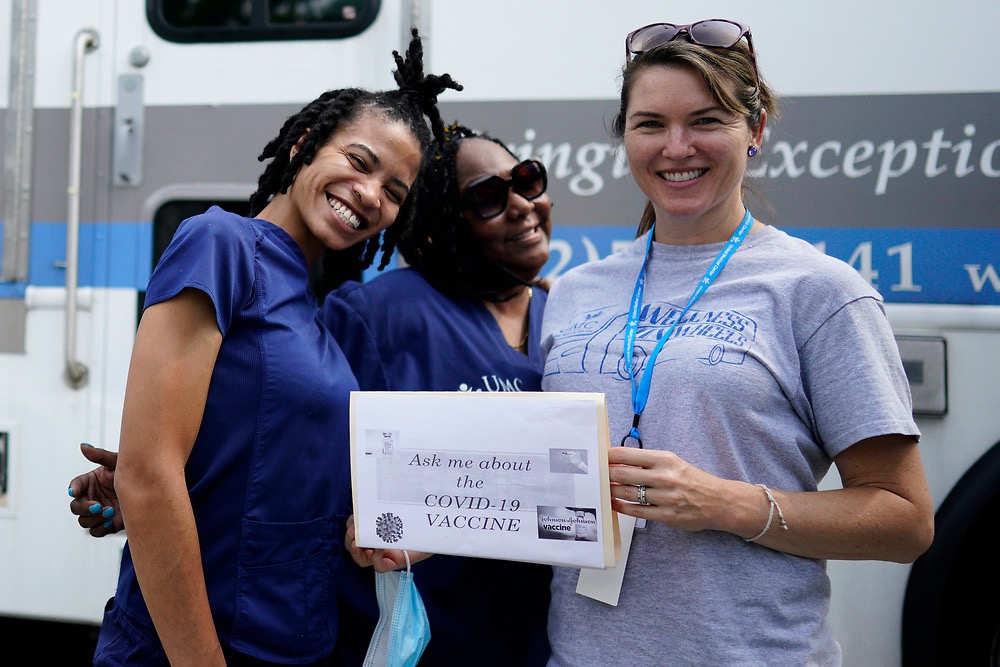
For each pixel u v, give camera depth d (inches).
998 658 84.6
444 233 68.7
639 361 52.5
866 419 47.4
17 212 94.8
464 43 88.7
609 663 49.9
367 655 57.2
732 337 49.9
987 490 80.1
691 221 55.1
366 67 90.4
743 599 48.3
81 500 56.8
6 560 94.8
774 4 84.2
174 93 93.3
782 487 49.9
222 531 51.9
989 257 81.4
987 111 81.4
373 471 51.5
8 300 95.0
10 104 95.4
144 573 47.7
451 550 50.5
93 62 94.6
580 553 47.8
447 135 72.2
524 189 70.5
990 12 81.4
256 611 52.2
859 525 47.4
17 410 94.7
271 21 92.0
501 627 63.9
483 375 66.1
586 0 87.2
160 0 93.6
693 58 50.9
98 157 94.4
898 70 82.6
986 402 81.5
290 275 55.6
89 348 94.0
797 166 83.7
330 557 56.2
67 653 107.9
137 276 93.6
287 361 52.1
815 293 49.9
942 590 82.4
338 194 56.3
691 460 49.4
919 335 82.1
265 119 91.9
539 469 48.3
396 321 66.5
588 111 86.8
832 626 86.1
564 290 62.0
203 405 49.8
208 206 93.2
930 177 82.1
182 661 48.4
